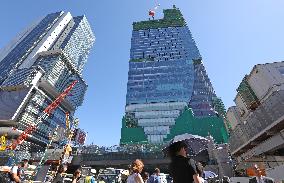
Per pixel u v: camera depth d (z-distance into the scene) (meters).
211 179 22.72
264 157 32.41
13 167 10.36
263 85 33.59
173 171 4.52
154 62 149.62
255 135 31.11
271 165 31.31
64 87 155.88
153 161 59.06
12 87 129.25
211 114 117.94
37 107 129.62
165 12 188.00
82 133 92.31
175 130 110.69
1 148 73.25
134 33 175.25
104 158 62.81
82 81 181.62
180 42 160.50
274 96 25.52
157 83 136.50
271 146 27.97
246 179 16.08
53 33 182.75
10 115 115.31
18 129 115.25
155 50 157.50
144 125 116.44
